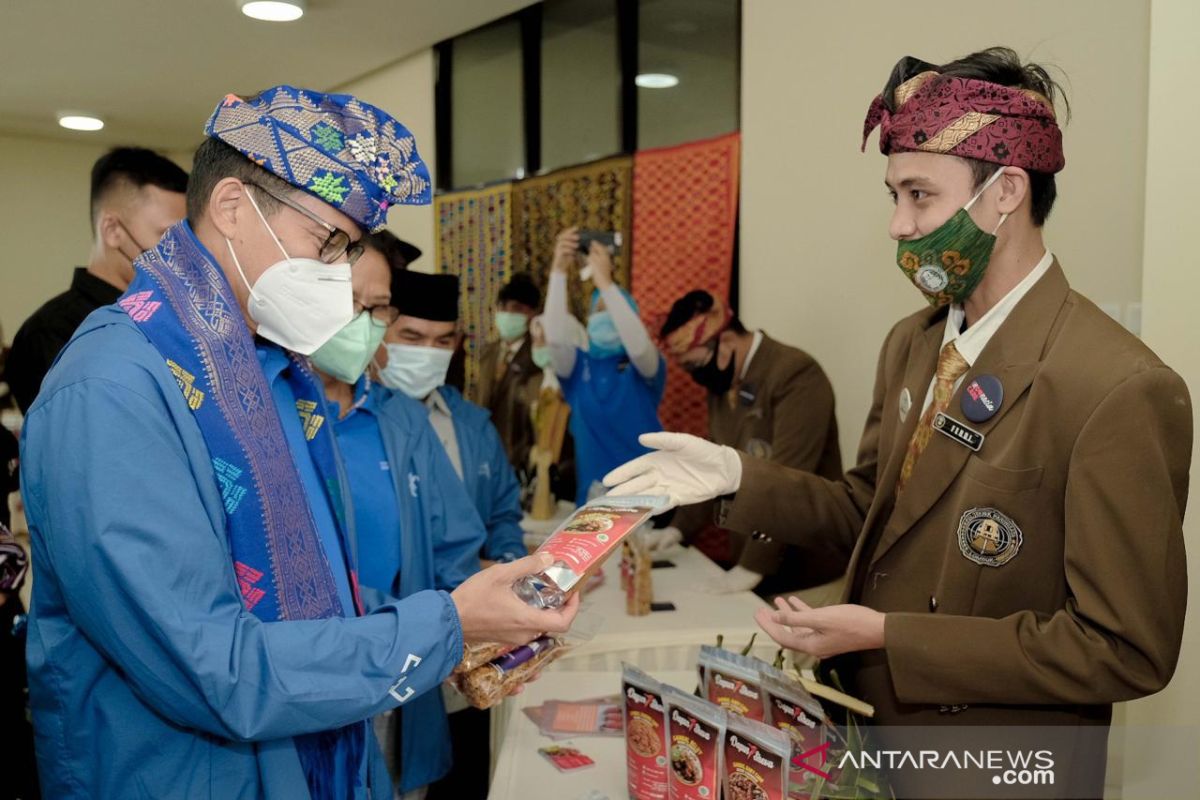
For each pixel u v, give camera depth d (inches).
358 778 46.2
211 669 35.5
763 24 121.2
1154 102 59.9
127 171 81.6
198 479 38.5
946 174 44.6
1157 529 40.0
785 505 56.8
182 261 40.8
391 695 38.9
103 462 35.4
